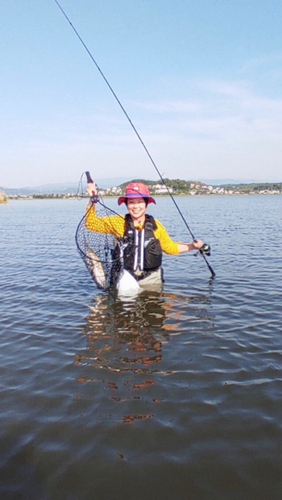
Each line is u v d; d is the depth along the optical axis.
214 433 2.71
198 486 2.27
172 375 3.51
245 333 4.45
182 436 2.69
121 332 4.56
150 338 4.36
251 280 6.98
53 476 2.36
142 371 3.60
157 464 2.44
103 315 5.16
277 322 4.79
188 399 3.12
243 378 3.43
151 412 2.96
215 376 3.47
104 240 6.20
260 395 3.15
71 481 2.32
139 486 2.28
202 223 20.22
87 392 3.25
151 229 6.24
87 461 2.47
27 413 2.97
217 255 9.77
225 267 8.22
